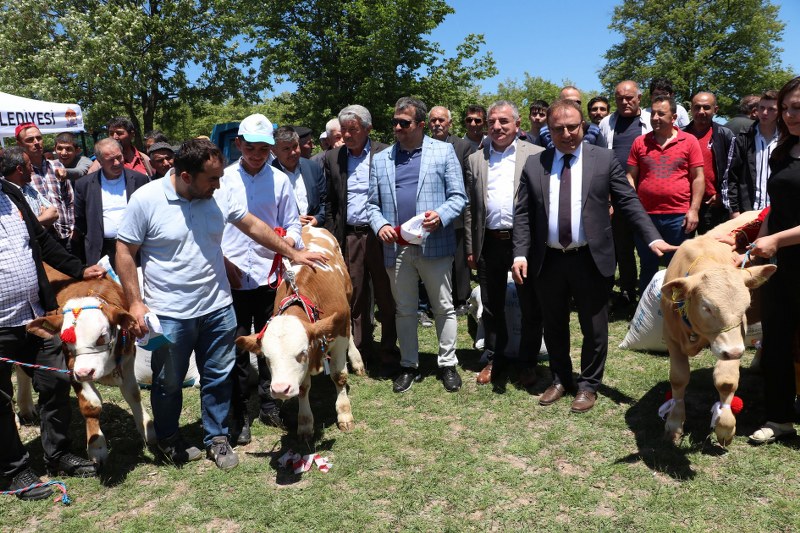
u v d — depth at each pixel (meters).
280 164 5.48
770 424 3.78
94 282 4.09
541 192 4.41
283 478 3.72
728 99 36.00
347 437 4.21
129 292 3.61
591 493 3.36
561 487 3.43
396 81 19.89
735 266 3.62
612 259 4.32
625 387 4.77
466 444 4.01
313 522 3.23
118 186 5.87
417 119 4.78
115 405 5.00
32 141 6.07
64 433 3.88
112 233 5.77
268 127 4.34
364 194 5.53
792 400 3.72
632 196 4.29
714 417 3.45
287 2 20.66
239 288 4.44
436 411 4.57
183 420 4.67
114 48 21.62
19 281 3.60
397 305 5.00
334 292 4.29
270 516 3.28
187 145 3.49
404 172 4.91
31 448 4.35
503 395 4.79
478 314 5.98
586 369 4.49
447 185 4.84
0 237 3.54
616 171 4.33
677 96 37.47
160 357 3.82
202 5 25.30
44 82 21.06
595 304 4.39
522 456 3.82
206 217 3.74
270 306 4.61
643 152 6.16
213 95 26.05
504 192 4.90
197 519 3.31
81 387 3.89
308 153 6.90
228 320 3.96
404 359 5.06
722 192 6.43
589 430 4.10
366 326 5.75
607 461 3.69
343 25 20.88
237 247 4.43
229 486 3.65
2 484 3.77
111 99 22.19
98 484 3.74
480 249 5.05
